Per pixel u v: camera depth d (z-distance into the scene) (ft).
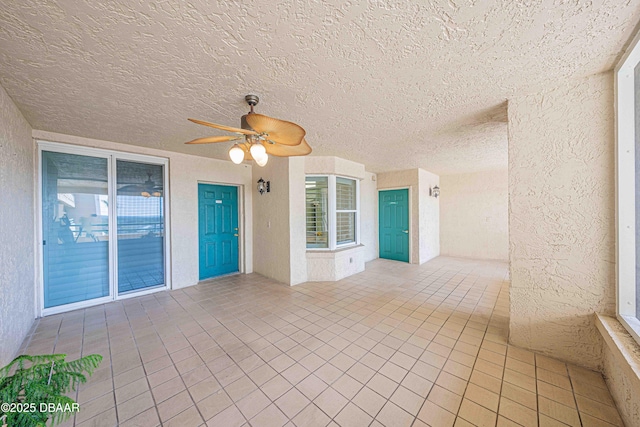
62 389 3.25
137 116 7.80
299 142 6.38
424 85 5.98
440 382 5.64
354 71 5.34
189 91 6.20
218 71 5.32
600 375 5.74
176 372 6.07
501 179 18.52
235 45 4.48
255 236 15.81
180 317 9.21
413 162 15.40
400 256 19.01
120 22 3.89
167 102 6.81
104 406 5.01
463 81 5.83
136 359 6.61
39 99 6.66
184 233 12.96
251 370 6.13
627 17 3.88
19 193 7.55
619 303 5.43
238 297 11.32
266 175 14.69
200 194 14.17
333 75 5.49
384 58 4.90
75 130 9.16
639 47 4.41
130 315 9.43
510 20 3.93
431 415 4.75
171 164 12.51
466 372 5.96
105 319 9.08
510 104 6.66
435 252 20.35
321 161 13.64
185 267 12.98
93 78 5.60
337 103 6.89
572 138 6.02
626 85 5.29
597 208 5.83
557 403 4.98
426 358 6.54
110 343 7.42
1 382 2.96
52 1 3.46
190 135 9.73
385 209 19.95
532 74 5.60
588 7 3.69
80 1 3.46
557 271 6.32
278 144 7.01
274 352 6.89
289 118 7.94
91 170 10.61
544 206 6.40
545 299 6.50
